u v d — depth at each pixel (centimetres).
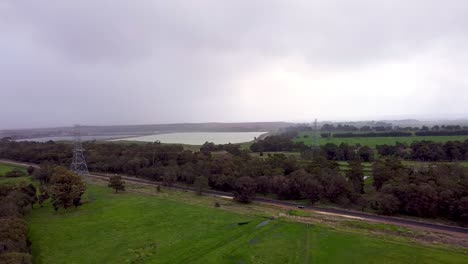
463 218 7662
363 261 5769
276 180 10650
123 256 6072
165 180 12725
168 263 5766
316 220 8175
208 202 10094
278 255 6047
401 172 9869
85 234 7250
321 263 5703
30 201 9288
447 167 10262
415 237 6919
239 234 7156
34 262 5838
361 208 9131
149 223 7975
